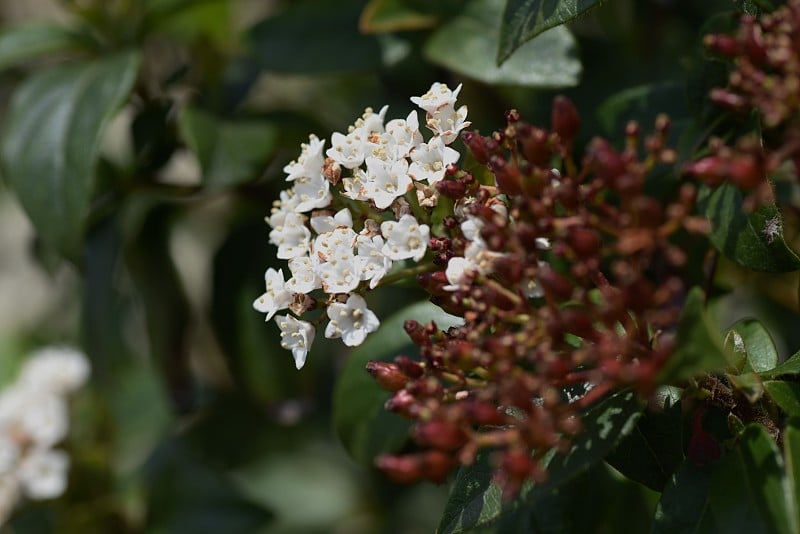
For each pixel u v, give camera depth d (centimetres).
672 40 42
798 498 31
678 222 30
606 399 32
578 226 31
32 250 43
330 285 33
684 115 36
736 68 33
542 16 33
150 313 42
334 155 33
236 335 41
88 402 44
